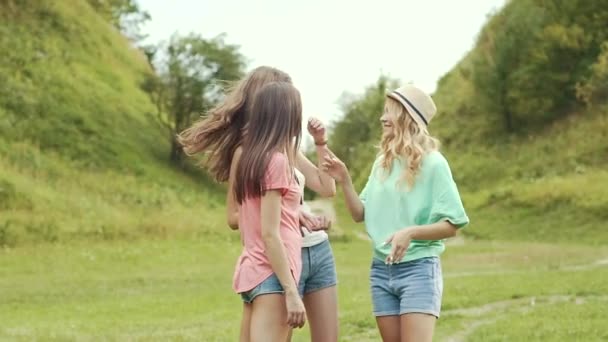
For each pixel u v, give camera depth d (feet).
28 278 78.43
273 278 16.84
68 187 133.08
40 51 181.06
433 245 19.22
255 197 16.90
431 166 19.26
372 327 38.88
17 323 47.32
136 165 159.22
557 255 96.02
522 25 183.32
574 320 39.78
